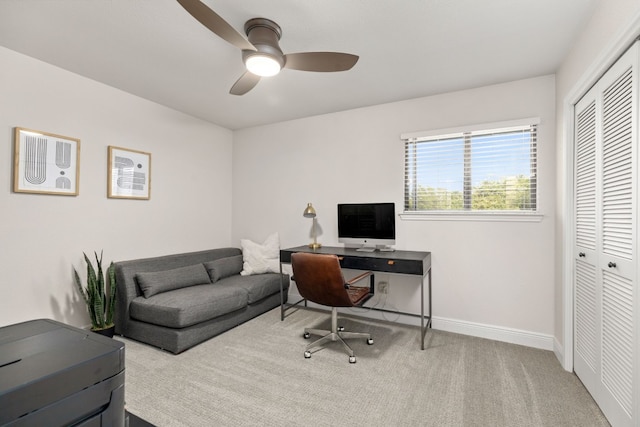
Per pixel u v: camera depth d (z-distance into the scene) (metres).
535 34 2.00
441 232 2.98
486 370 2.18
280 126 3.97
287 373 2.13
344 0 1.69
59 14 1.84
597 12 1.72
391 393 1.90
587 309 1.93
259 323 3.12
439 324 2.98
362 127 3.41
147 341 2.58
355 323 3.14
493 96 2.77
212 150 4.05
